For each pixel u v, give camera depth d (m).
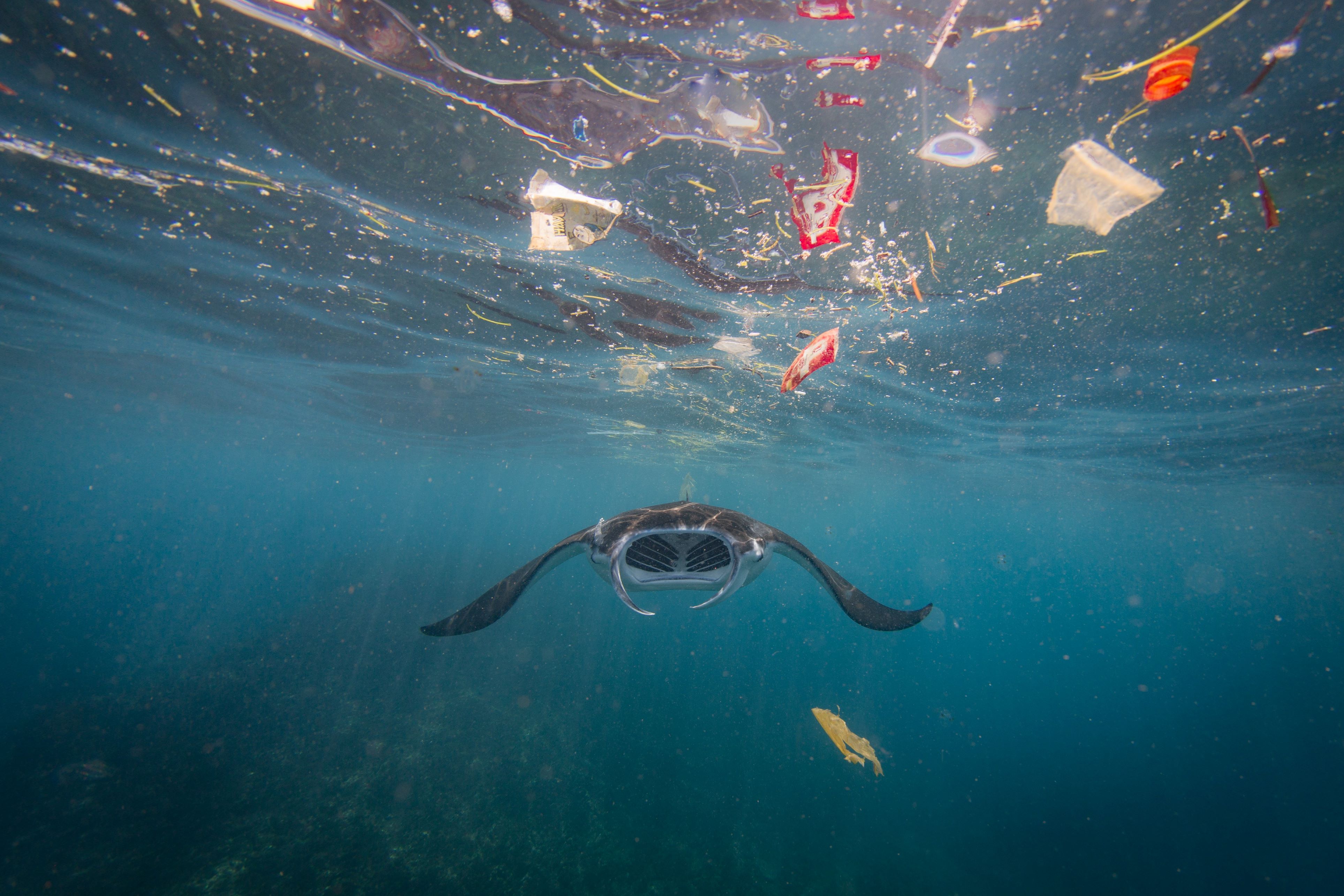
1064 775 18.33
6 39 4.55
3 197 7.45
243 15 4.20
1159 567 63.47
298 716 15.26
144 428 29.81
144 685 17.33
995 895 12.17
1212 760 20.69
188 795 11.48
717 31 3.88
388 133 5.52
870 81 4.19
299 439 30.94
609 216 3.72
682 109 4.71
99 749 13.21
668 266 7.75
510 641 24.45
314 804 11.46
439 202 6.70
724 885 10.89
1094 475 21.38
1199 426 13.38
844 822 13.95
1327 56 3.52
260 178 6.52
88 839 10.14
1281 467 17.44
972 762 18.70
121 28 4.41
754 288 8.16
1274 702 31.52
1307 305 7.09
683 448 25.22
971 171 5.07
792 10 3.63
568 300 9.59
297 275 9.47
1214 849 14.58
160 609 28.69
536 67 4.43
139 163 6.41
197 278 10.00
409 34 4.24
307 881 9.41
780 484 35.22
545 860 10.69
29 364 17.20
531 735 15.62
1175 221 5.57
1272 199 3.61
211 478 59.62
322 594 29.95
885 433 17.64
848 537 69.88
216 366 16.50
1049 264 6.63
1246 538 37.94
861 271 7.25
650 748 16.20
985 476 23.91
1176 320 7.82
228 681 17.39
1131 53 3.69
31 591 36.78
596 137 5.18
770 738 18.30
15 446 36.94
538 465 38.00
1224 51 3.60
